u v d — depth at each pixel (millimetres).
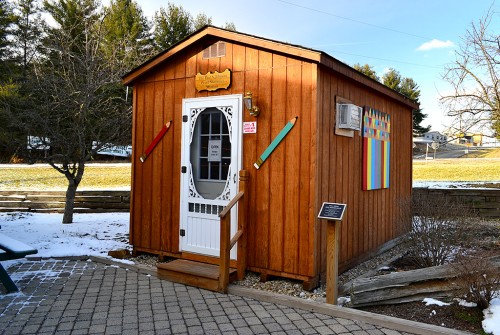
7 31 18000
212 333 3537
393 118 7484
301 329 3633
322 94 4867
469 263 4035
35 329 3551
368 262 6188
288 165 4859
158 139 6031
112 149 9125
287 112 4895
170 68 5996
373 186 6414
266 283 4930
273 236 4938
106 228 8195
